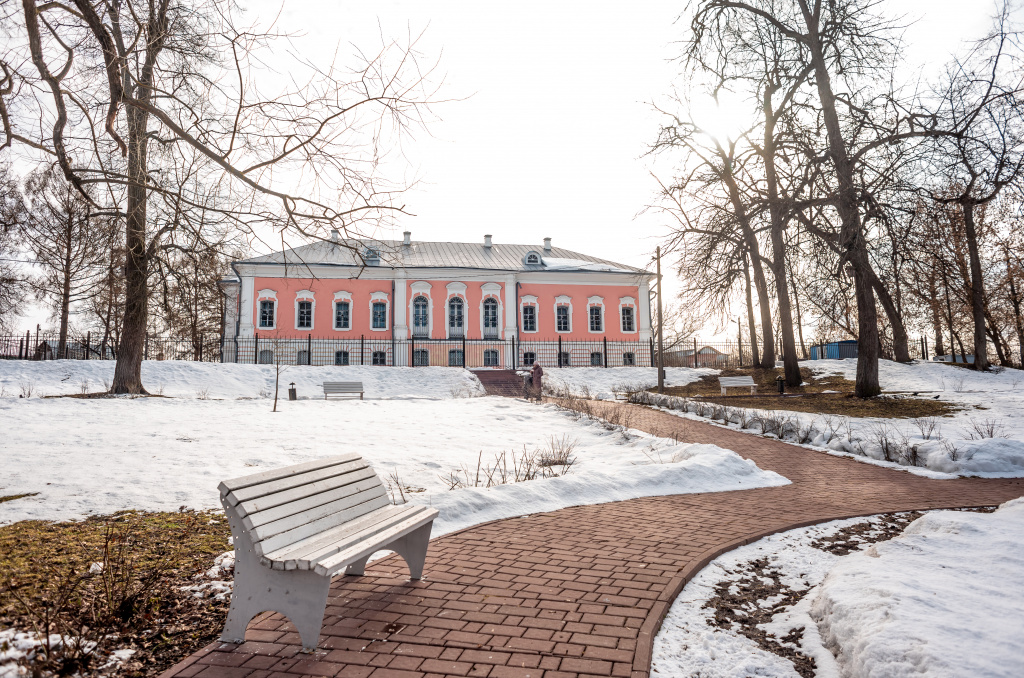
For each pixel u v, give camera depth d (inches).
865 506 275.1
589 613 147.8
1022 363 1120.2
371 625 141.7
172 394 697.0
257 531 129.6
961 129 419.2
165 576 168.7
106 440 359.9
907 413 564.7
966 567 155.6
